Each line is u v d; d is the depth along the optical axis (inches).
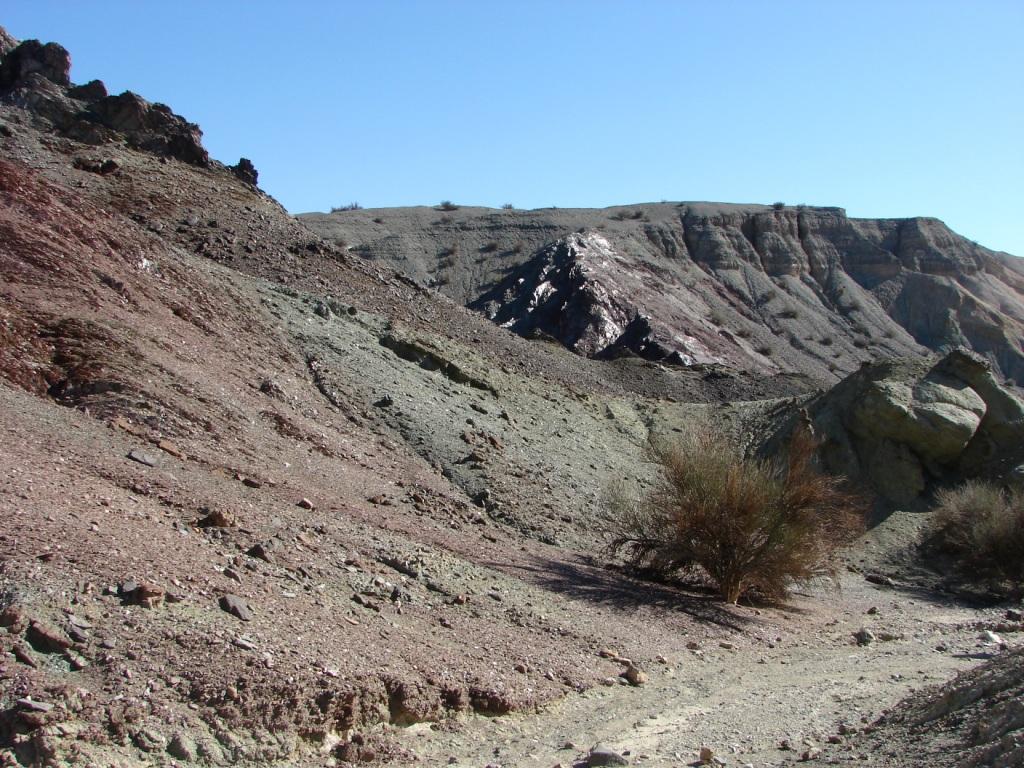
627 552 642.8
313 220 4244.6
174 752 226.2
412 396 863.1
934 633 572.7
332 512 469.4
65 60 1716.3
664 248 4089.6
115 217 825.5
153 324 638.5
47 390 486.0
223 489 429.1
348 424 730.8
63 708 220.2
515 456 815.1
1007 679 280.4
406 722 284.8
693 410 1295.5
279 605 310.0
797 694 381.7
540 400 1097.4
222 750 234.2
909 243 4594.0
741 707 353.4
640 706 343.3
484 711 308.5
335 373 826.8
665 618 490.0
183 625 267.9
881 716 324.2
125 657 245.8
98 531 305.7
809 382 1948.8
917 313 4269.2
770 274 4229.8
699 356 2694.4
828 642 525.7
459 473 718.5
